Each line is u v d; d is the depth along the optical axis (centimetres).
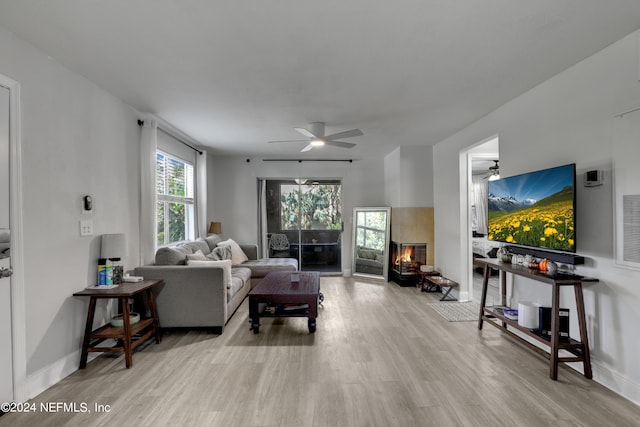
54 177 245
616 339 225
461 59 248
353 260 660
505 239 328
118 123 327
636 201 211
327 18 194
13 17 192
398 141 530
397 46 228
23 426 189
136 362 273
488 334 335
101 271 282
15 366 210
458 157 466
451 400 213
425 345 306
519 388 228
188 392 225
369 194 675
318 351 293
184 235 519
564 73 267
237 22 197
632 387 212
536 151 300
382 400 213
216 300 338
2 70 205
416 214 566
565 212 248
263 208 671
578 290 237
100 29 205
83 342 263
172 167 475
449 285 464
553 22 200
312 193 679
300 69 262
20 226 215
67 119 258
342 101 336
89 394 223
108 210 310
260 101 335
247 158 654
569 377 243
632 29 208
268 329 353
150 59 245
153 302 314
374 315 399
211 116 384
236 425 189
